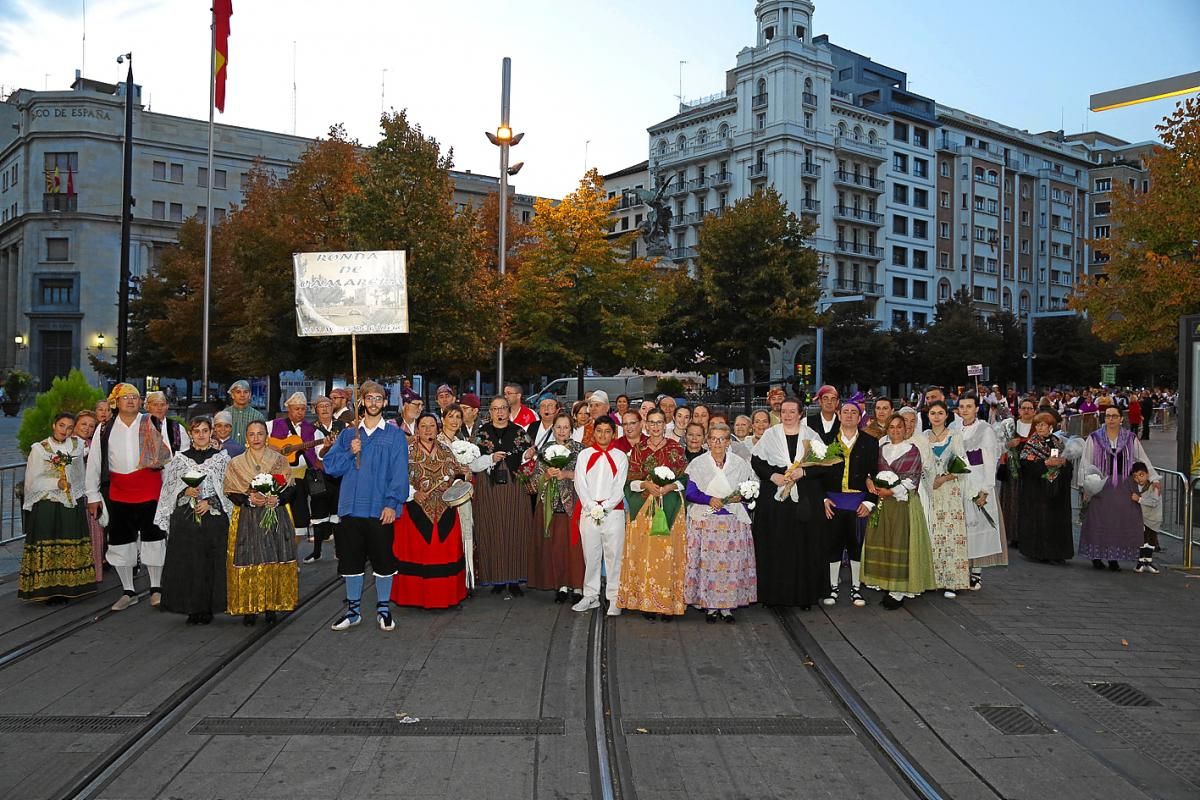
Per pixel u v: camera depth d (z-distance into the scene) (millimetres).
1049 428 10461
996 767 4730
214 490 7426
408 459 7793
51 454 8086
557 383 40562
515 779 4562
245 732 5156
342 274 8891
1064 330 63062
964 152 82000
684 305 35969
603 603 8453
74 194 61250
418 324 22859
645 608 7688
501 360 24516
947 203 81312
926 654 6746
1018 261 87688
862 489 8398
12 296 66375
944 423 8680
